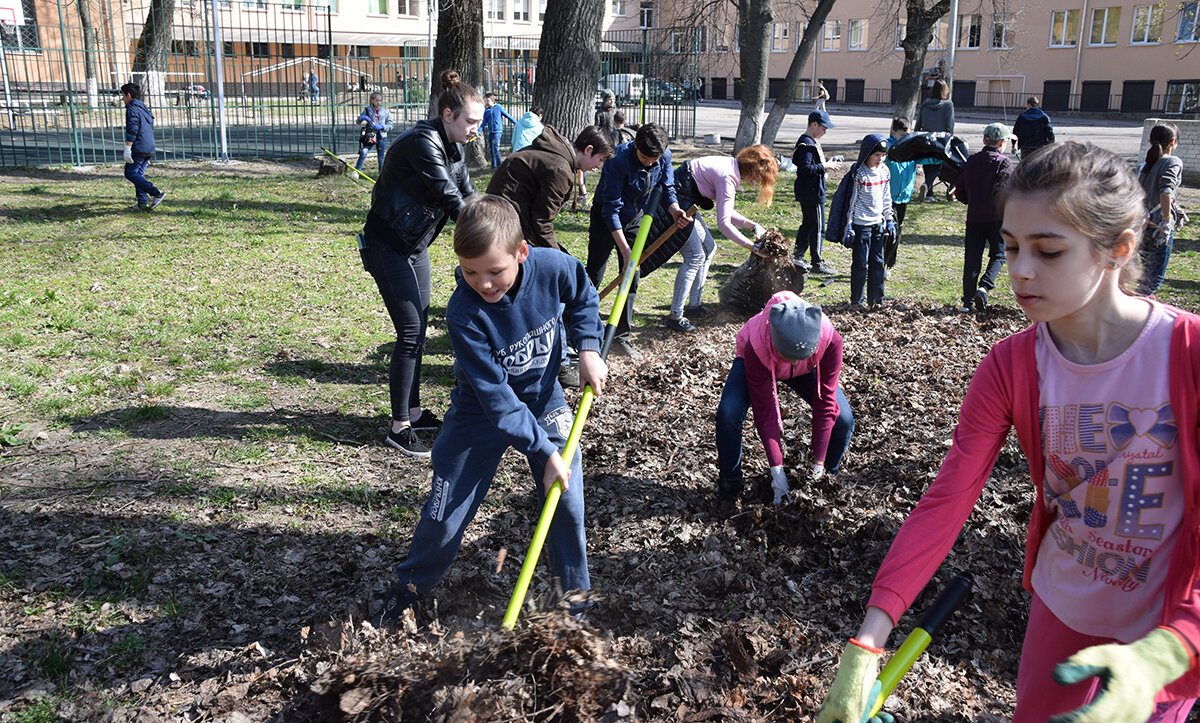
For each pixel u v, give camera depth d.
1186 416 1.81
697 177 7.64
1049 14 40.41
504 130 25.12
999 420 2.04
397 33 49.31
